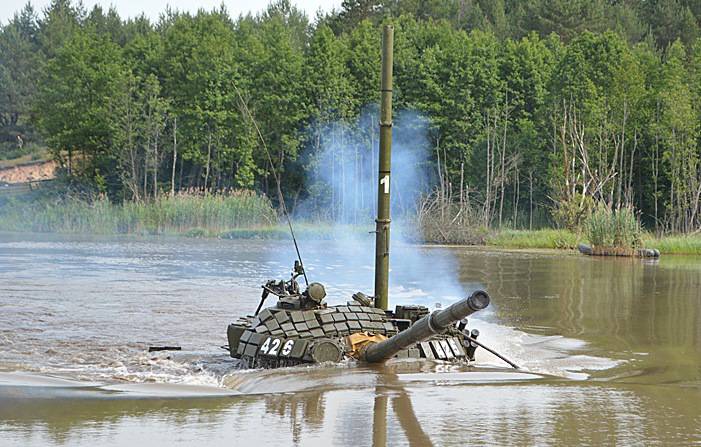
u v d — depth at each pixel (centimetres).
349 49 16862
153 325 3959
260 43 17625
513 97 16400
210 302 4688
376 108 15412
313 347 2708
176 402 2255
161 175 16600
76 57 17088
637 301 4903
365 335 2833
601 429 1958
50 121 17112
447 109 15625
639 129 14912
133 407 2197
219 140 15512
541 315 4331
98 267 6606
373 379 2477
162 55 16988
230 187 15825
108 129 15800
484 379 2517
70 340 3550
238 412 2123
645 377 2773
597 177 12862
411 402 2209
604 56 15638
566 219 11669
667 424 2008
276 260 7381
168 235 11519
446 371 2602
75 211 12338
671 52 18288
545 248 10450
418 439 1866
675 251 9881
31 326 3891
